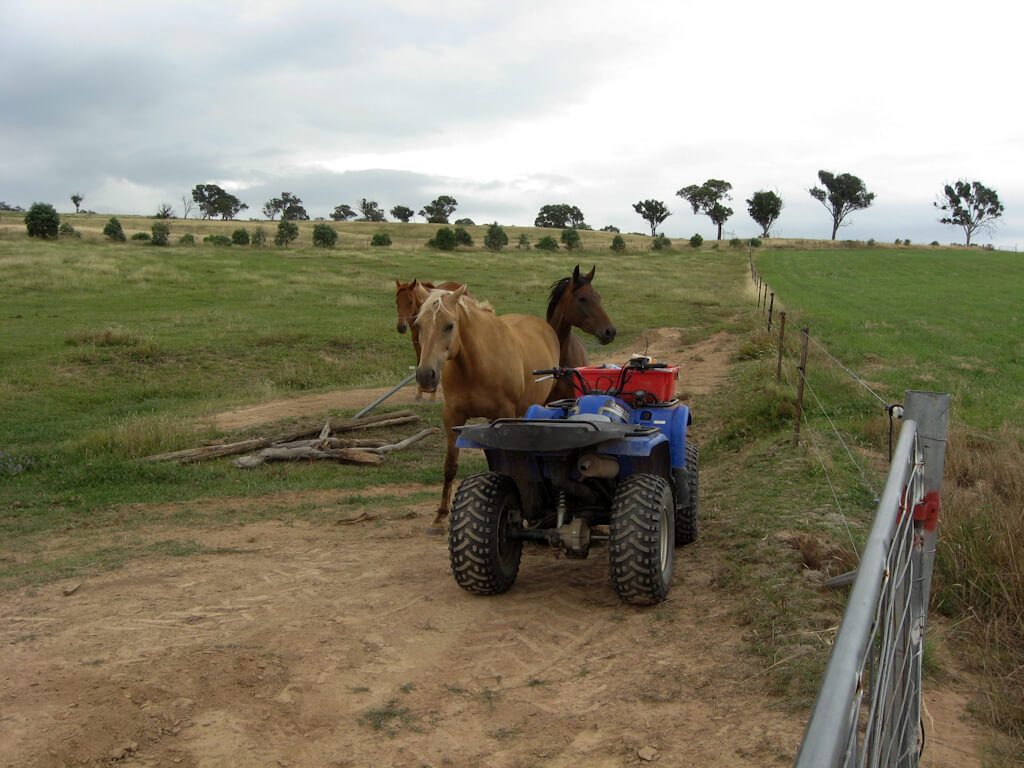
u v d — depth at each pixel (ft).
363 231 325.01
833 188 424.46
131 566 20.27
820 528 19.17
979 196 418.72
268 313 91.20
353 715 11.89
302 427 41.73
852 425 30.37
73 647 14.57
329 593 17.60
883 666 5.82
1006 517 16.14
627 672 12.97
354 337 74.84
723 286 145.18
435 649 14.25
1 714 11.92
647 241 341.62
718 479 27.66
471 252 202.90
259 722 11.71
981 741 10.44
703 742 10.62
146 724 11.62
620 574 15.29
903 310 92.22
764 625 14.01
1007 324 75.31
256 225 339.57
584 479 16.67
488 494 16.44
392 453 37.14
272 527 24.86
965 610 14.06
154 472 32.48
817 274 171.42
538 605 16.38
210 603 17.07
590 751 10.66
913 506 8.48
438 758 10.67
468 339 21.99
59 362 60.18
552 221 476.95
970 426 28.63
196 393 55.47
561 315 33.17
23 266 112.98
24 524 25.73
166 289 105.81
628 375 18.95
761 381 42.09
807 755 3.55
